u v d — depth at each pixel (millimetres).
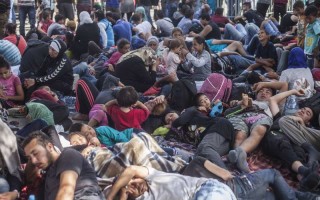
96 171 8117
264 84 11242
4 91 12250
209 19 19734
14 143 7836
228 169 8859
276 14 23594
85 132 9164
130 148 8203
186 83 11453
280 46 16531
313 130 9547
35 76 12859
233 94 11695
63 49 12961
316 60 13906
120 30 19094
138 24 20922
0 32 17328
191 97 11414
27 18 25594
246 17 21953
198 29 19672
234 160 8766
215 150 9219
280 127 9555
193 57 13625
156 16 25141
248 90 11844
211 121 9930
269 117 9750
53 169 6973
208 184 7273
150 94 12484
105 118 10586
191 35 18703
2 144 7711
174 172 8258
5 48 14148
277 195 7867
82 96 11703
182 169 8289
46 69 12914
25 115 11234
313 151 9156
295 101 10766
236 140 9555
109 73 13477
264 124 9539
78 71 13820
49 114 10758
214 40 17406
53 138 8328
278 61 14578
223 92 11609
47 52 13180
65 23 23016
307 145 9242
